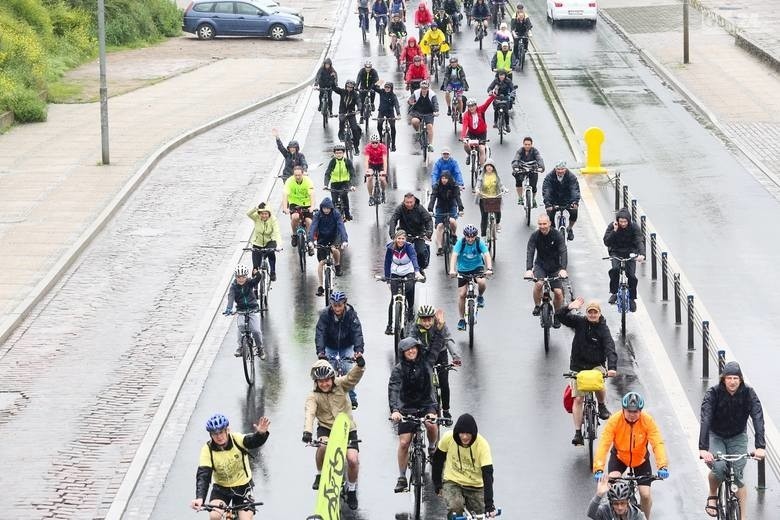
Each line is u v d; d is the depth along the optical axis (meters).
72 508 51.47
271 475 54.06
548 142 116.19
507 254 84.62
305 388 63.62
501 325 71.75
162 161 110.25
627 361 65.94
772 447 55.75
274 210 96.00
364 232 90.62
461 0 187.25
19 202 95.88
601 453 45.50
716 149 113.06
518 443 56.41
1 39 133.00
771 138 116.19
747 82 138.75
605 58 154.25
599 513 41.91
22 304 74.88
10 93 122.50
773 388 62.28
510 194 99.69
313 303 76.44
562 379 63.78
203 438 58.28
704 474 53.53
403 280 67.06
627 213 69.31
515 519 49.41
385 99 109.25
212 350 69.25
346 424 43.03
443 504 50.97
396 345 66.31
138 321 73.38
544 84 140.00
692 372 64.38
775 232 89.06
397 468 54.47
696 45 159.62
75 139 116.38
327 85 122.75
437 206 81.25
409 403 49.69
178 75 149.25
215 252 85.88
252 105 131.50
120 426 59.41
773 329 70.38
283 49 166.62
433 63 145.25
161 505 52.00
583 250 85.50
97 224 90.38
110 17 169.50
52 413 61.00
